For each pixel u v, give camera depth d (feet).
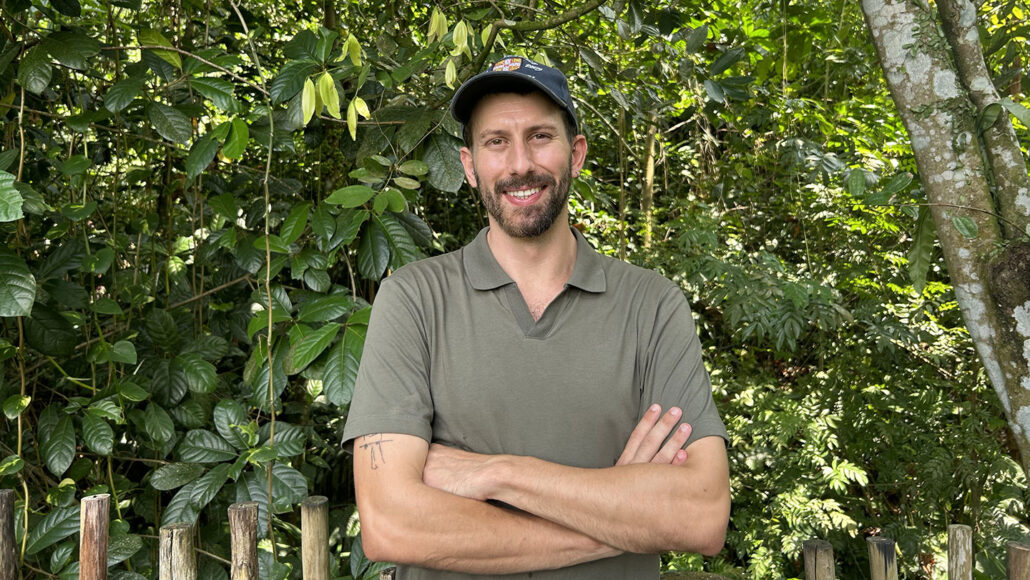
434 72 6.19
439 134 5.82
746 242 13.12
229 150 5.13
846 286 11.19
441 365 4.05
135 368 6.60
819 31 11.48
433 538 3.67
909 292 10.57
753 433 10.34
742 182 13.10
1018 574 4.02
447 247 12.93
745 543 9.88
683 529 3.70
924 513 9.84
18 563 4.73
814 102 11.16
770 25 11.59
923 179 4.10
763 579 9.31
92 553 4.29
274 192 7.47
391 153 6.09
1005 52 6.63
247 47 9.49
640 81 8.39
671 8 7.66
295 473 5.45
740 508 10.35
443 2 7.30
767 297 9.48
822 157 10.36
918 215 4.26
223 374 8.25
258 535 5.34
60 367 5.91
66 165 5.47
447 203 13.01
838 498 10.45
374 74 6.15
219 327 7.50
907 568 9.52
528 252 4.13
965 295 4.00
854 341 11.10
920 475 10.02
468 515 3.69
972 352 10.41
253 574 4.45
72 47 5.34
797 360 12.68
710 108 9.14
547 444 3.92
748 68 12.16
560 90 4.14
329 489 9.74
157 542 6.55
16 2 5.94
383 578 4.34
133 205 8.74
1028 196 3.87
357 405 3.98
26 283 4.59
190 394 6.47
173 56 5.48
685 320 4.21
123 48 5.40
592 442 3.96
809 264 11.39
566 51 8.09
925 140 4.02
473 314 4.09
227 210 5.95
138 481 7.78
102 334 6.10
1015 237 3.86
